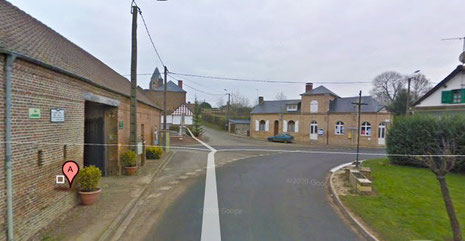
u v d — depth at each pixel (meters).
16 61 4.36
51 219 5.36
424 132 12.62
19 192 4.43
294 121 32.91
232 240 4.92
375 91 50.16
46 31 8.02
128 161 10.09
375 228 5.40
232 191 8.34
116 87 10.26
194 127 35.31
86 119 9.55
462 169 11.55
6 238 4.11
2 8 6.07
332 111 30.06
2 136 4.08
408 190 8.42
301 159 16.39
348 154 19.91
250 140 32.66
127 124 11.23
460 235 4.52
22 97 4.52
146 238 4.94
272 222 5.86
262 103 38.00
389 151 14.19
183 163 13.82
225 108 64.81
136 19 10.21
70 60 7.24
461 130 11.64
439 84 19.03
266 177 10.64
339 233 5.34
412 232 5.24
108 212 6.02
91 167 6.74
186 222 5.75
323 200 7.64
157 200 7.31
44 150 5.15
